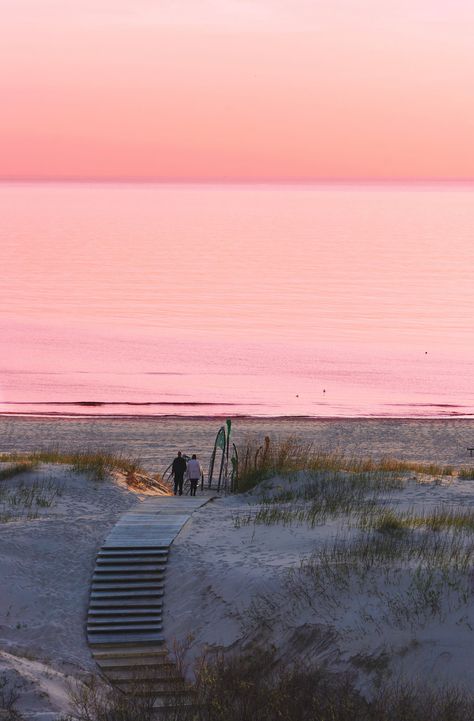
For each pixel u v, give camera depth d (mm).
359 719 22281
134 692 24078
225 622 28078
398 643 24984
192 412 96938
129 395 105875
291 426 88188
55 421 89062
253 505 41188
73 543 34625
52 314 171875
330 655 25125
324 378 117250
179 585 31094
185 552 33438
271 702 22391
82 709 21875
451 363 128375
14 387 109812
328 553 31078
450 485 44312
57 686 23312
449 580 27391
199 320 167250
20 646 26875
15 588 30734
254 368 123500
